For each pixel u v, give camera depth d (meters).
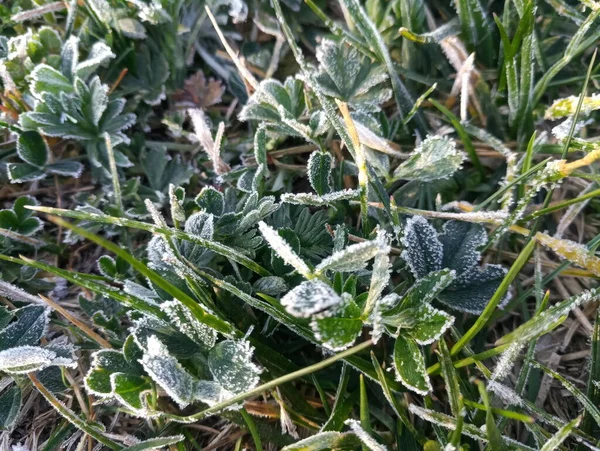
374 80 0.14
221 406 0.10
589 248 0.12
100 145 0.15
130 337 0.11
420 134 0.15
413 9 0.15
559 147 0.13
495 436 0.09
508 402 0.11
